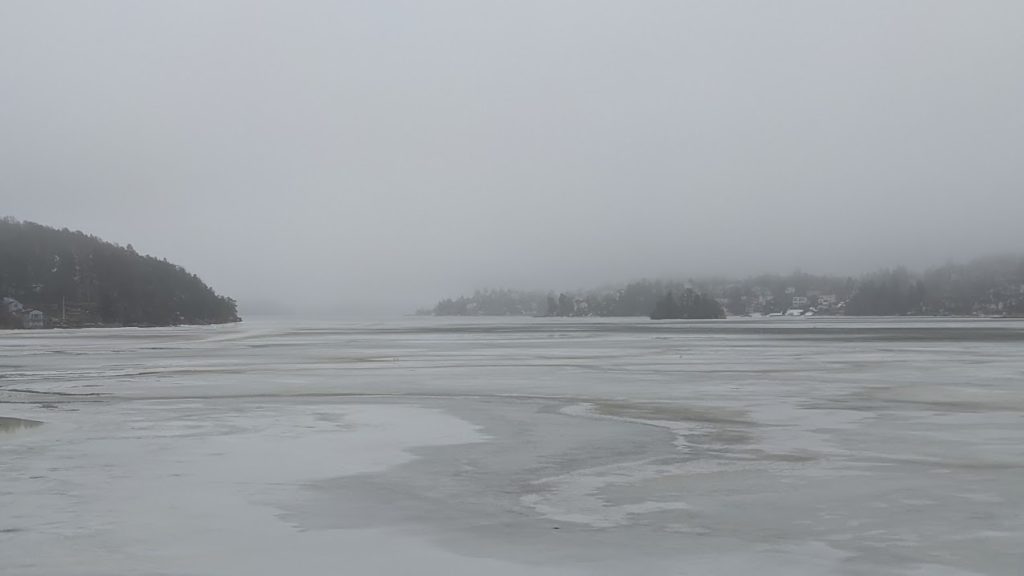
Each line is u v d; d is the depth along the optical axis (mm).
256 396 29719
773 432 20000
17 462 16344
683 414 23578
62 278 182750
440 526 11492
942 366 42344
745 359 49625
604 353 58656
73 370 44281
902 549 10258
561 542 10664
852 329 129625
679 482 14328
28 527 11391
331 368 45125
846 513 12062
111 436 19828
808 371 39344
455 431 20516
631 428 20844
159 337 110438
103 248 197250
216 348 73438
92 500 13039
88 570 9523
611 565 9695
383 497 13289
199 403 27359
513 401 27438
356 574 9406
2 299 170000
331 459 16703
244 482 14445
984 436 19203
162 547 10453
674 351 60500
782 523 11547
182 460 16578
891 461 16141
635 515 12047
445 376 38562
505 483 14344
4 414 24312
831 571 9422
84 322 177750
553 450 17656
